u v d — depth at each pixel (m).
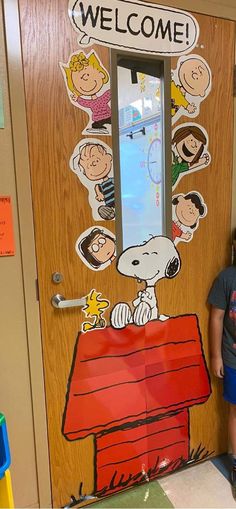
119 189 1.47
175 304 1.66
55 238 1.39
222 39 1.57
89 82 1.36
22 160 1.30
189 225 1.63
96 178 1.42
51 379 1.47
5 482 1.16
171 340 1.68
